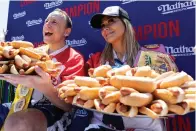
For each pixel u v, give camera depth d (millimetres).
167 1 1927
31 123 1293
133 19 2051
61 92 1020
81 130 1453
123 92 824
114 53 1770
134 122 1191
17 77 1111
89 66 1794
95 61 1803
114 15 1692
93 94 929
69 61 1635
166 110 818
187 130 1813
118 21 1718
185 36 1863
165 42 1933
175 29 1896
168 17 1923
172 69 1582
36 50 1222
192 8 1843
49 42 1760
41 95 1494
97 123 1247
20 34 2648
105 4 2156
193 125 1797
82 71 1625
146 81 855
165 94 845
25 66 1095
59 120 1402
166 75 996
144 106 841
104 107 872
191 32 1843
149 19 1991
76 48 2273
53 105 1460
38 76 1142
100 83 995
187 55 1854
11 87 1874
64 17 1793
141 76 976
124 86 883
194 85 938
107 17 1730
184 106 843
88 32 2223
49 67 1202
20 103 1469
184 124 1823
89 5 2223
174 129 1848
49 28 1734
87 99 940
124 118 1193
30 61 1126
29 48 1221
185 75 937
